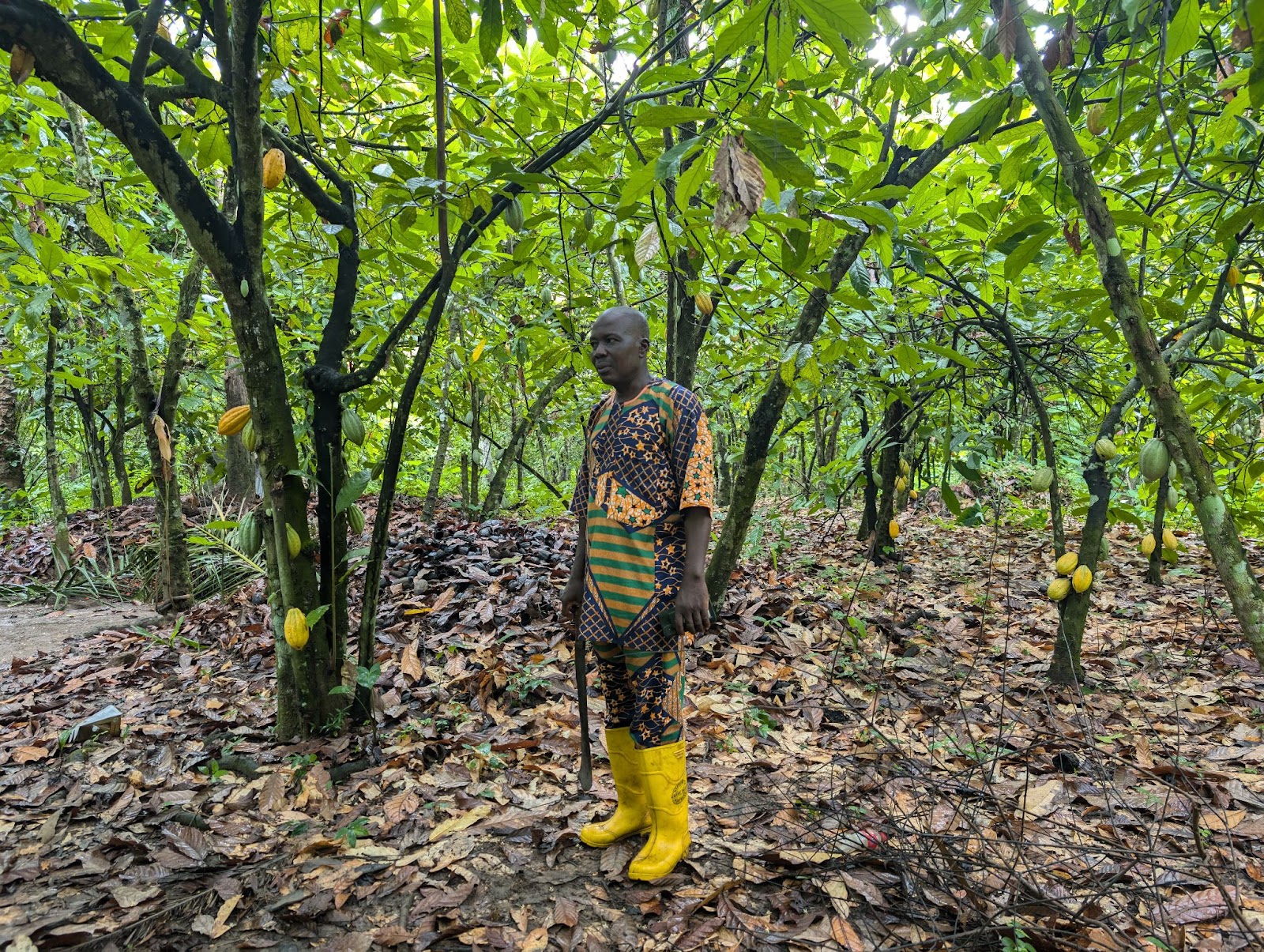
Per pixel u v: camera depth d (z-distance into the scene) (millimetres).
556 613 4211
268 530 2799
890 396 3727
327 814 2393
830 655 3799
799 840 2105
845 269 3229
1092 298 2678
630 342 2059
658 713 2014
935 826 2182
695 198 2395
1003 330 3609
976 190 3727
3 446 8562
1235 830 2170
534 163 2566
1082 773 2551
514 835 2246
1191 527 6633
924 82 2938
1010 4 1475
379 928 1866
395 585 4629
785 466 7578
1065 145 1446
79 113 4102
